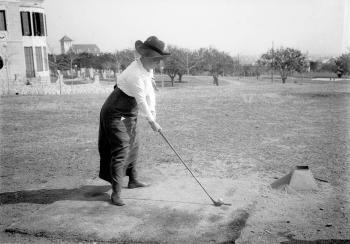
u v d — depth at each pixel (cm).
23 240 360
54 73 5594
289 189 466
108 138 428
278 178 519
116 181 429
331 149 667
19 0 2859
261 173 543
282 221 381
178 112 1173
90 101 1620
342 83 2133
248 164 590
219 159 622
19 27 2841
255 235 353
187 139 783
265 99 1477
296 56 3344
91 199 450
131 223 381
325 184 488
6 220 407
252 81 4841
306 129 862
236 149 688
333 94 1605
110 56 6144
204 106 1311
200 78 5997
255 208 415
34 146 760
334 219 383
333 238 345
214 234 354
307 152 654
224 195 450
